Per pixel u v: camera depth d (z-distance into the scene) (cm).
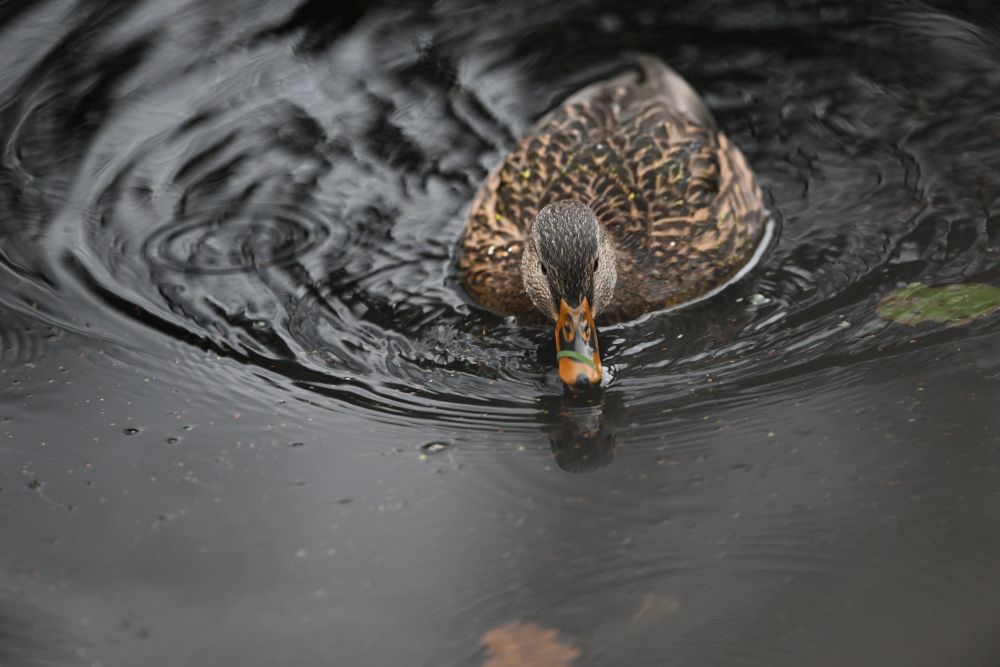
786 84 1384
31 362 980
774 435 844
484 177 1298
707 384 927
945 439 804
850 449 813
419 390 952
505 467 839
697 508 773
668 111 1257
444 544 759
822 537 729
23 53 1474
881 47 1423
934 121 1276
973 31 1426
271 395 943
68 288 1094
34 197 1245
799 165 1252
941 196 1147
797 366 932
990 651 624
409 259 1166
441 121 1386
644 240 1137
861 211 1152
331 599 714
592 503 790
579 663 648
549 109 1401
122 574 742
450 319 1068
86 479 838
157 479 837
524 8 1573
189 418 912
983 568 684
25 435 888
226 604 713
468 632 680
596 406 914
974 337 920
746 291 1070
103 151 1326
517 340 1033
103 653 675
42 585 734
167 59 1485
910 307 978
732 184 1170
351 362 995
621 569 721
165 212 1230
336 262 1152
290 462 855
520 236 1161
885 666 623
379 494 814
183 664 666
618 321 1046
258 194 1262
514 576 723
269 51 1509
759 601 682
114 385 953
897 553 706
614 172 1195
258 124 1378
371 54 1505
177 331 1034
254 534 776
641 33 1512
